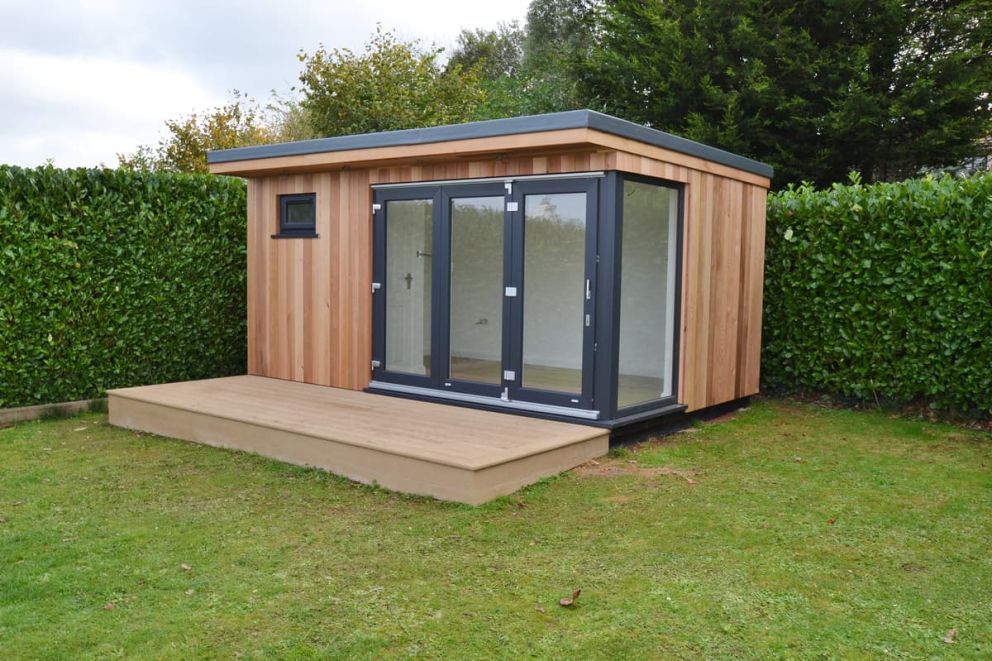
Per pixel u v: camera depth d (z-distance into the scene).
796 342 8.03
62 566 3.56
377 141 6.28
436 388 6.57
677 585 3.36
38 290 7.10
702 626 2.99
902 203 7.06
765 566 3.59
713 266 6.84
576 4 23.06
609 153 5.52
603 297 5.62
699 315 6.65
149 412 6.55
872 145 12.97
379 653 2.77
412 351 6.75
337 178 7.21
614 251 5.58
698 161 6.43
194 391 7.01
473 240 6.30
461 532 4.01
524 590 3.30
